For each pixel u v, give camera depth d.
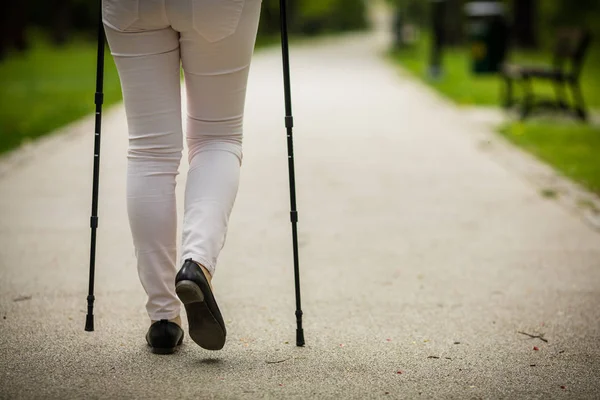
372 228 8.04
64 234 7.66
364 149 12.87
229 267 6.60
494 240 7.57
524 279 6.31
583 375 4.30
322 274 6.43
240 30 4.01
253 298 5.74
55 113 17.53
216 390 3.97
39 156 12.12
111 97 21.06
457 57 42.91
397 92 22.09
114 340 4.73
